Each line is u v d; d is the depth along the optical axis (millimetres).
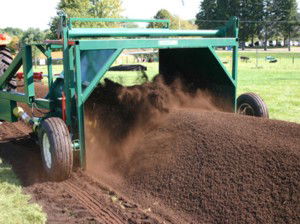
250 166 4637
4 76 7133
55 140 5270
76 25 30562
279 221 3893
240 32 89875
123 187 5375
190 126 5840
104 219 4359
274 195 4164
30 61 6285
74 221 4301
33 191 5191
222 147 5105
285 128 5270
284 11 88438
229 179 4617
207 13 89812
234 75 6977
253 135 5195
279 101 13320
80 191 5152
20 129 8773
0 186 5246
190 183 4859
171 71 7730
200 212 4422
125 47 5523
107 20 6453
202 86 7418
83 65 5680
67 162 5332
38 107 6395
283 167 4402
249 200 4254
